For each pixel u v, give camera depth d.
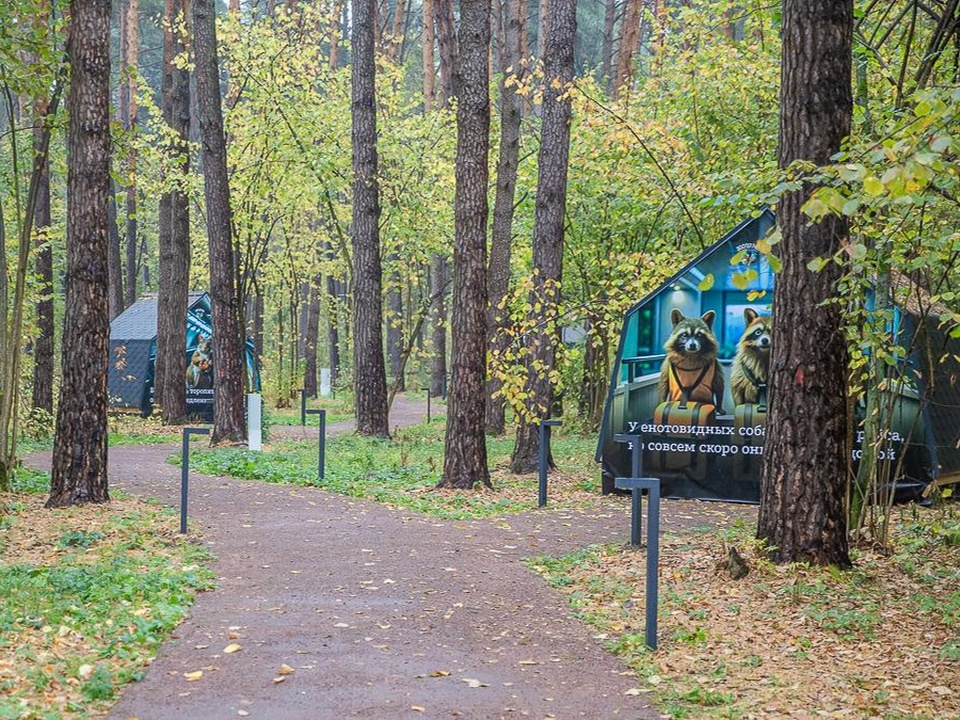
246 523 13.75
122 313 37.59
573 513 15.30
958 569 10.70
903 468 15.53
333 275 39.78
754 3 18.00
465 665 7.73
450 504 15.86
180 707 6.54
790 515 10.38
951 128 6.96
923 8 11.35
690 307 16.86
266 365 45.81
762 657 7.96
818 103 10.01
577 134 22.19
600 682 7.45
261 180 27.78
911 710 6.80
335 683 7.14
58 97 15.37
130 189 38.22
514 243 26.45
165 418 31.70
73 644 7.68
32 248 23.80
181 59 26.98
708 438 16.75
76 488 14.37
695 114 19.80
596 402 28.55
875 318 10.29
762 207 11.20
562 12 18.86
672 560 11.23
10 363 16.02
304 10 28.09
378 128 27.94
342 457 21.84
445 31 31.25
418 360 57.75
